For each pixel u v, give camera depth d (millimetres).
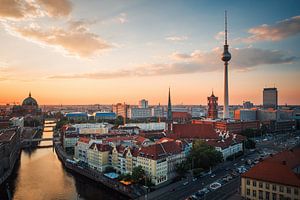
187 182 140125
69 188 144125
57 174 172125
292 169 116312
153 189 130875
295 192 100812
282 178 104938
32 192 138125
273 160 121625
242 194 114438
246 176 113125
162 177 143875
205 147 169125
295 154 135750
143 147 154125
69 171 179625
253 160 191250
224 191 124000
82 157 198750
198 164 157125
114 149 167875
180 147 173500
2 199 128750
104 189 142375
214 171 162250
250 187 112312
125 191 127125
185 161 159875
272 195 106312
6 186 148000
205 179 145000
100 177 151875
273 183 106000
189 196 117938
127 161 158625
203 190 123875
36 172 177125
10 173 171250
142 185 136250
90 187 146125
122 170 161750
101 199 126938
